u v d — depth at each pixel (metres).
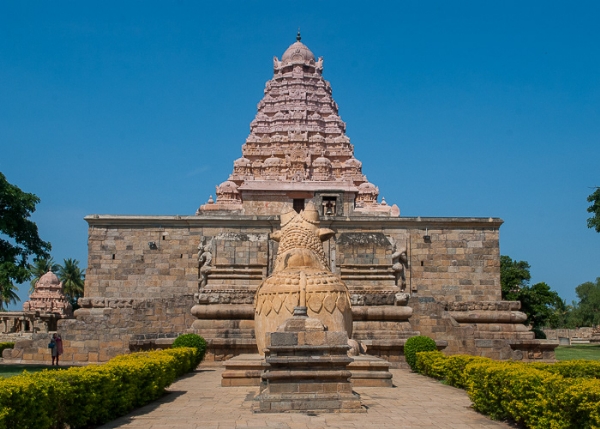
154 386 15.88
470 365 15.06
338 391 13.55
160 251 43.97
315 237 19.55
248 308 26.89
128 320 30.97
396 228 43.53
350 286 29.41
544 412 11.20
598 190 46.44
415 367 24.14
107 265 43.84
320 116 80.19
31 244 30.59
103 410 12.91
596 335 69.06
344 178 76.06
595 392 9.99
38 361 31.64
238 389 18.12
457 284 43.03
